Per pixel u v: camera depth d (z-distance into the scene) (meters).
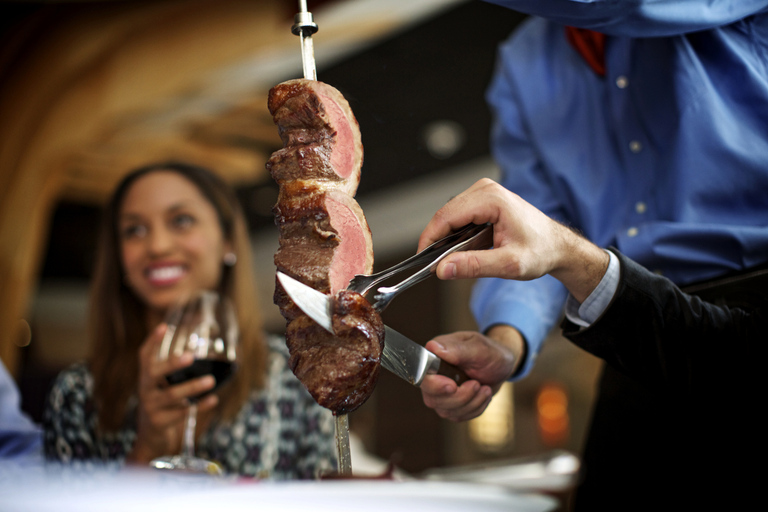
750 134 1.05
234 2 4.29
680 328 0.82
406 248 8.23
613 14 0.93
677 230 1.06
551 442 7.15
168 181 1.78
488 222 0.77
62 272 9.91
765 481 0.93
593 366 7.00
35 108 4.77
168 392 1.14
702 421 1.00
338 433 0.73
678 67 1.10
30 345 6.95
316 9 3.88
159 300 1.76
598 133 1.26
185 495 0.49
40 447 1.48
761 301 0.92
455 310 7.79
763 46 1.07
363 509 0.50
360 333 0.70
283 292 0.75
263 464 1.62
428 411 7.78
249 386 1.65
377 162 6.77
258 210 8.12
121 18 4.50
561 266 0.80
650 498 1.06
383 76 5.18
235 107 5.14
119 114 4.68
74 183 6.30
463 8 4.30
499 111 1.46
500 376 1.03
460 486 0.53
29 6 4.49
